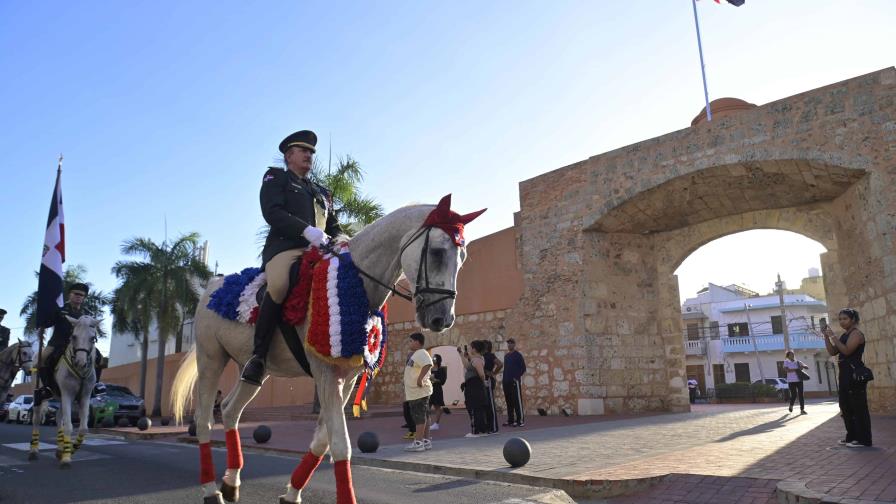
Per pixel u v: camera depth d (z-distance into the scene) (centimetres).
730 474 635
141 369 3175
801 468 652
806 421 1278
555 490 596
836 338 850
